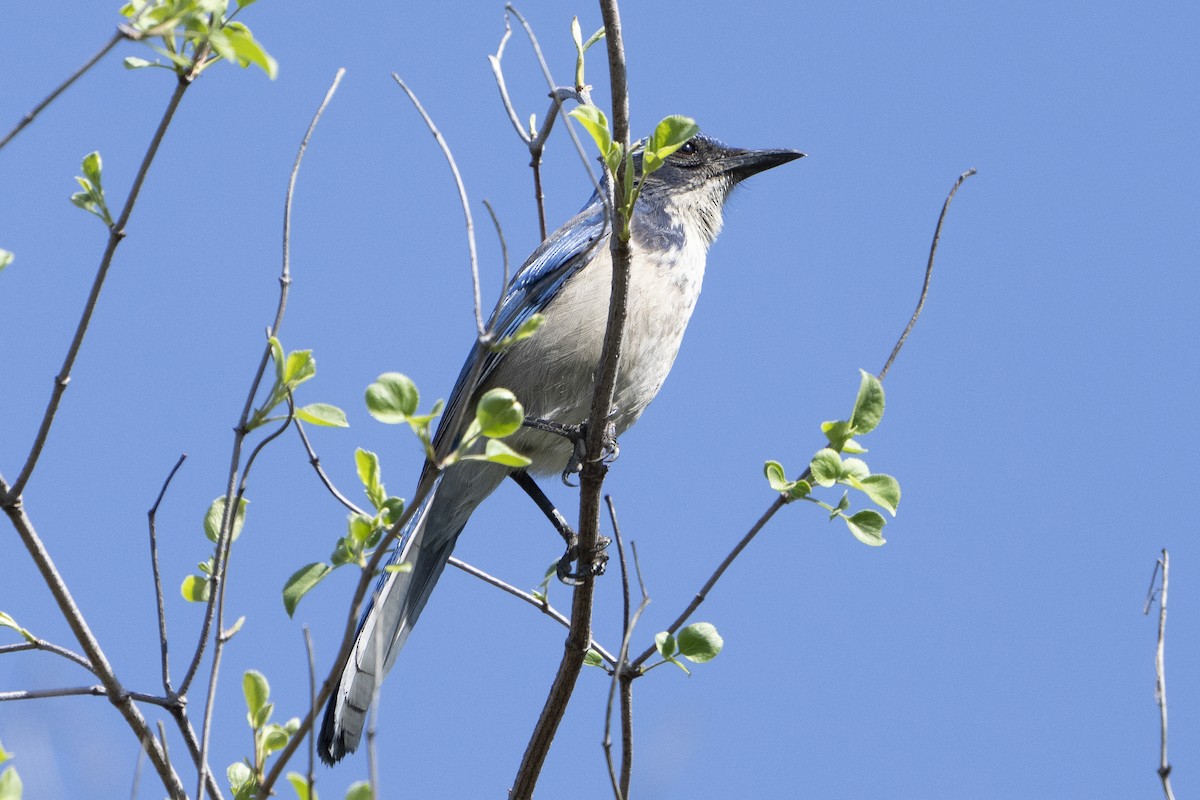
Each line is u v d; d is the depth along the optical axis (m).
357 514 7.88
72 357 8.29
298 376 7.99
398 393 7.14
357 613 7.03
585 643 10.07
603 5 8.85
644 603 8.42
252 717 8.23
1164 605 8.05
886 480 9.16
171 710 8.41
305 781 6.96
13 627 8.68
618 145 8.87
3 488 8.29
